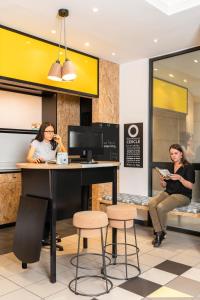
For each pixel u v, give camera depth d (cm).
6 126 512
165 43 427
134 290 263
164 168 478
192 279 287
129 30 378
